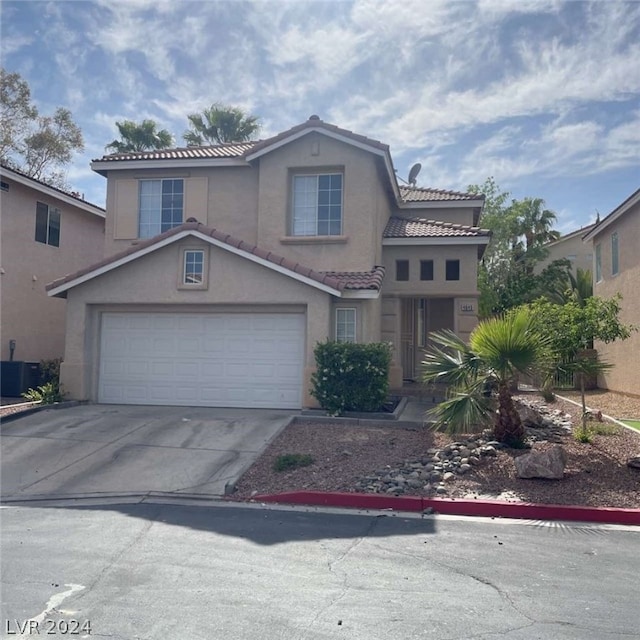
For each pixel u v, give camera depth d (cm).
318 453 1087
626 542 732
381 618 516
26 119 3195
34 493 955
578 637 484
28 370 1820
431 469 984
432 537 744
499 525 801
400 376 1831
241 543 717
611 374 2056
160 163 1814
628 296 1891
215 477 998
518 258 3188
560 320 1068
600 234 2219
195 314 1537
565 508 834
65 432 1245
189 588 579
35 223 2030
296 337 1489
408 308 2034
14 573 616
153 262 1523
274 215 1697
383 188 1855
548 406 1568
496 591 574
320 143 1683
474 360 1043
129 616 519
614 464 997
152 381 1549
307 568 633
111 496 938
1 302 1880
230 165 1788
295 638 482
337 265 1655
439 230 1867
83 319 1551
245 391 1505
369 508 878
